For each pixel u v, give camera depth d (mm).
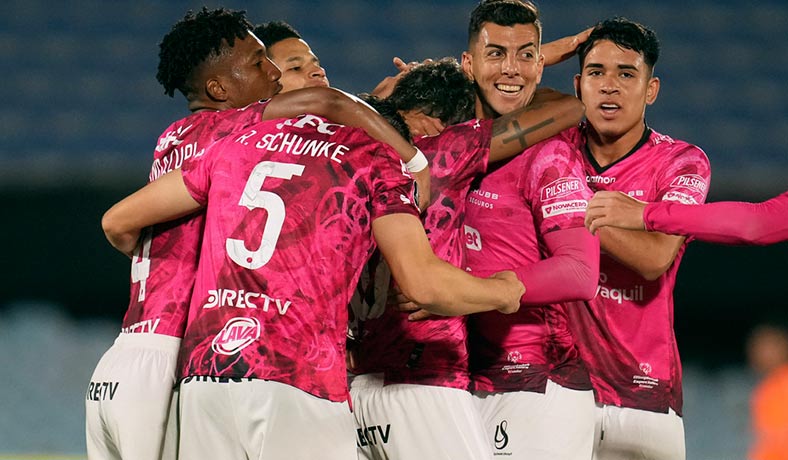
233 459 9500
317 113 10375
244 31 11484
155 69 47250
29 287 36438
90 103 45938
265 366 9297
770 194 43125
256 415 9266
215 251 9688
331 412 9422
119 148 44656
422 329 11109
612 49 13242
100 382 10797
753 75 47625
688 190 13078
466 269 12133
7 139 44438
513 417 12031
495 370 12156
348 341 11633
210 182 10031
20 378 31078
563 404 12094
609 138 13500
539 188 11656
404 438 11172
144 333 10680
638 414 13133
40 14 48344
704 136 45844
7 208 38594
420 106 11727
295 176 9625
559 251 11398
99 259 36969
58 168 39938
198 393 9461
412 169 10531
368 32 47938
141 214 10352
